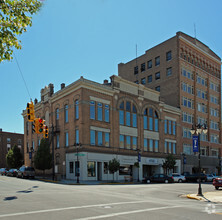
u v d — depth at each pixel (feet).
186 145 183.21
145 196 61.67
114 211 37.09
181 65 186.60
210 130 209.26
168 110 169.27
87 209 38.29
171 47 190.29
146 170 156.56
